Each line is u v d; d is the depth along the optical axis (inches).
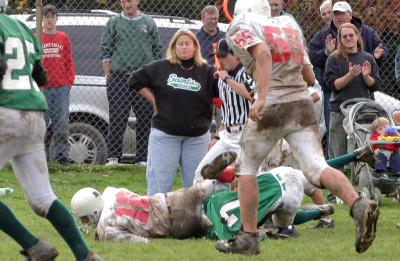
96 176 1101.1
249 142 576.1
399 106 1155.9
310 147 567.8
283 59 568.4
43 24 1093.1
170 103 797.9
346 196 542.3
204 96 800.3
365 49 1055.6
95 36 1157.7
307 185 746.8
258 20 570.6
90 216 685.9
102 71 1149.7
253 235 594.6
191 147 808.3
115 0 1338.6
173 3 1262.3
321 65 1058.7
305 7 1214.3
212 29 1083.3
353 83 973.8
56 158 1119.0
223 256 598.9
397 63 956.6
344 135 988.6
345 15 1042.1
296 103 569.9
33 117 499.8
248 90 754.2
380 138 900.6
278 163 778.8
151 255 616.7
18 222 513.0
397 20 1216.2
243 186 587.2
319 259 606.5
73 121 1143.0
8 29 502.0
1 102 488.7
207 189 693.3
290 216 690.8
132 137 1141.1
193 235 698.2
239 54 570.9
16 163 513.7
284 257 608.4
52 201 513.7
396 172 911.7
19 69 499.2
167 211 690.2
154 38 1110.4
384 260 607.2
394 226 789.9
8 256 606.5
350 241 689.0
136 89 805.2
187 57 799.1
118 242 668.1
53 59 1091.9
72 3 1314.0
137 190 1025.5
